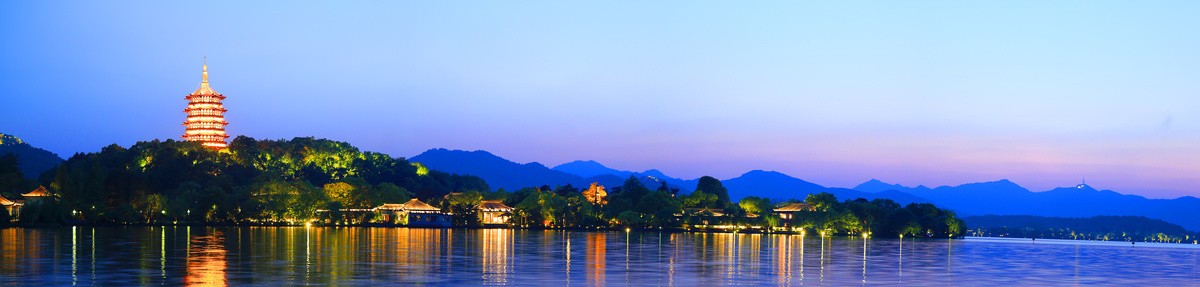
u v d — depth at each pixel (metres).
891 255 134.75
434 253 115.38
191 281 73.75
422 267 91.69
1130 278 94.38
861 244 187.75
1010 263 117.19
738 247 151.50
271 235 169.62
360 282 75.56
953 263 115.06
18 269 82.69
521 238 180.50
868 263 111.38
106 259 95.19
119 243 128.00
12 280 73.38
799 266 102.44
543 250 128.25
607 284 78.12
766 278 86.06
